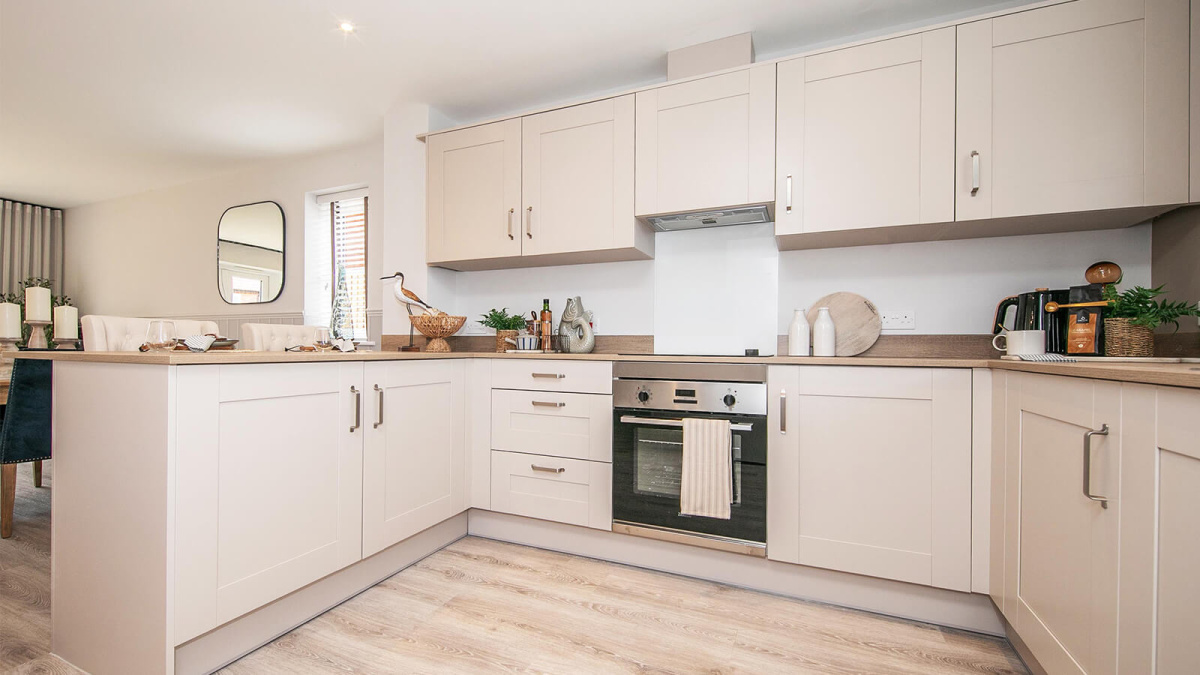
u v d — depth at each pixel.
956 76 1.92
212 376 1.41
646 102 2.43
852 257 2.43
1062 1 1.79
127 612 1.38
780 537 1.93
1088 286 1.74
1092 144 1.76
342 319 3.73
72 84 2.82
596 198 2.53
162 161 4.02
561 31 2.34
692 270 2.72
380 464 1.98
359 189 3.83
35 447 2.32
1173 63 1.67
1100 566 1.05
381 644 1.61
